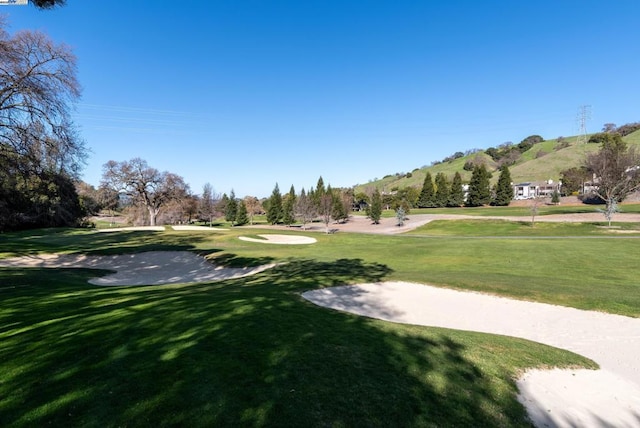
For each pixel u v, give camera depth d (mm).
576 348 7680
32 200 36562
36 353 4855
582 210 49531
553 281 13086
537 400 5047
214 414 3607
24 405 3578
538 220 41094
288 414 3734
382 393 4422
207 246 25359
